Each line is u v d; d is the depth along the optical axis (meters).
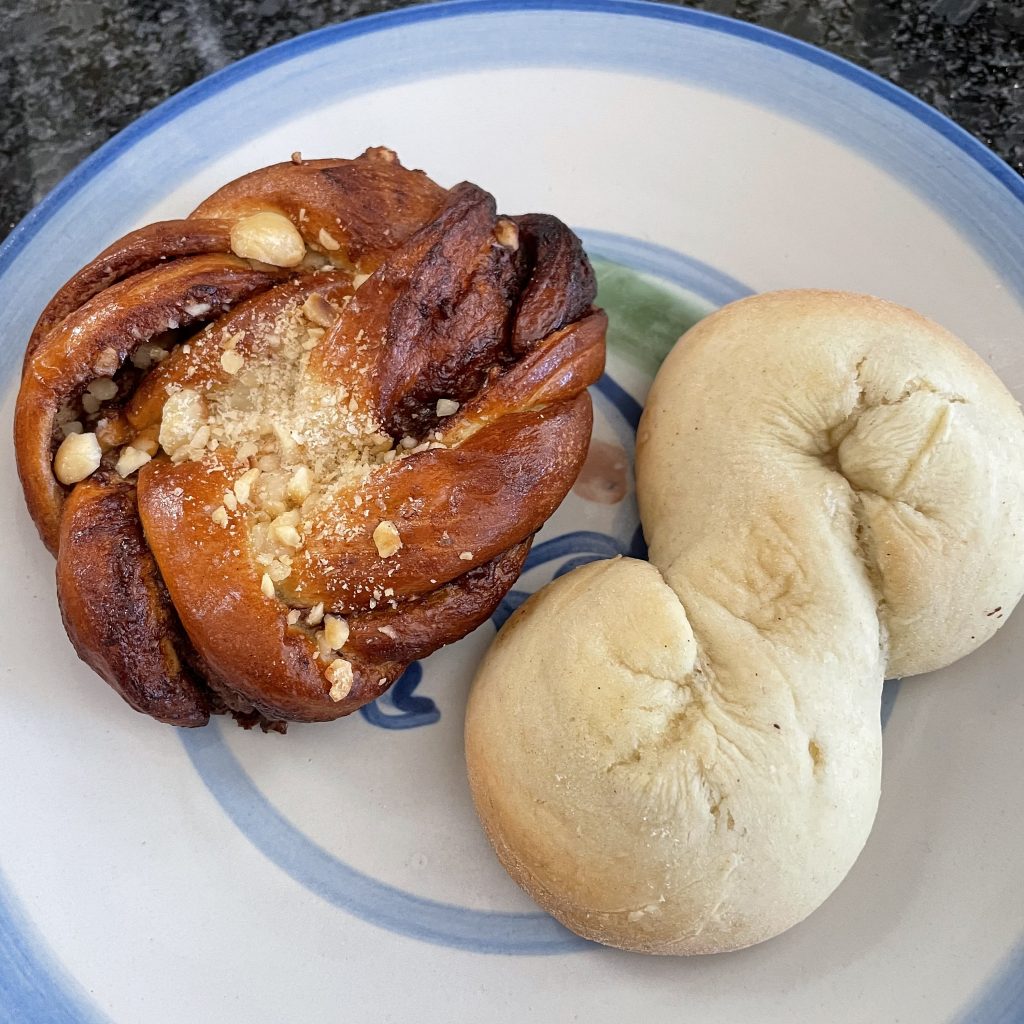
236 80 0.24
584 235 0.24
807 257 0.24
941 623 0.20
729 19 0.24
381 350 0.20
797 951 0.21
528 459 0.20
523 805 0.20
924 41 0.27
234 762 0.22
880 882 0.21
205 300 0.20
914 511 0.20
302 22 0.27
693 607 0.20
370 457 0.20
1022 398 0.23
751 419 0.21
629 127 0.24
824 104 0.24
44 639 0.22
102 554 0.19
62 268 0.23
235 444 0.20
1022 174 0.26
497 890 0.21
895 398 0.20
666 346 0.24
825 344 0.21
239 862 0.21
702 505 0.21
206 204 0.22
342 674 0.20
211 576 0.19
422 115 0.24
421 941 0.21
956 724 0.22
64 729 0.22
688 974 0.21
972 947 0.21
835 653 0.19
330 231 0.21
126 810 0.21
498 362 0.20
